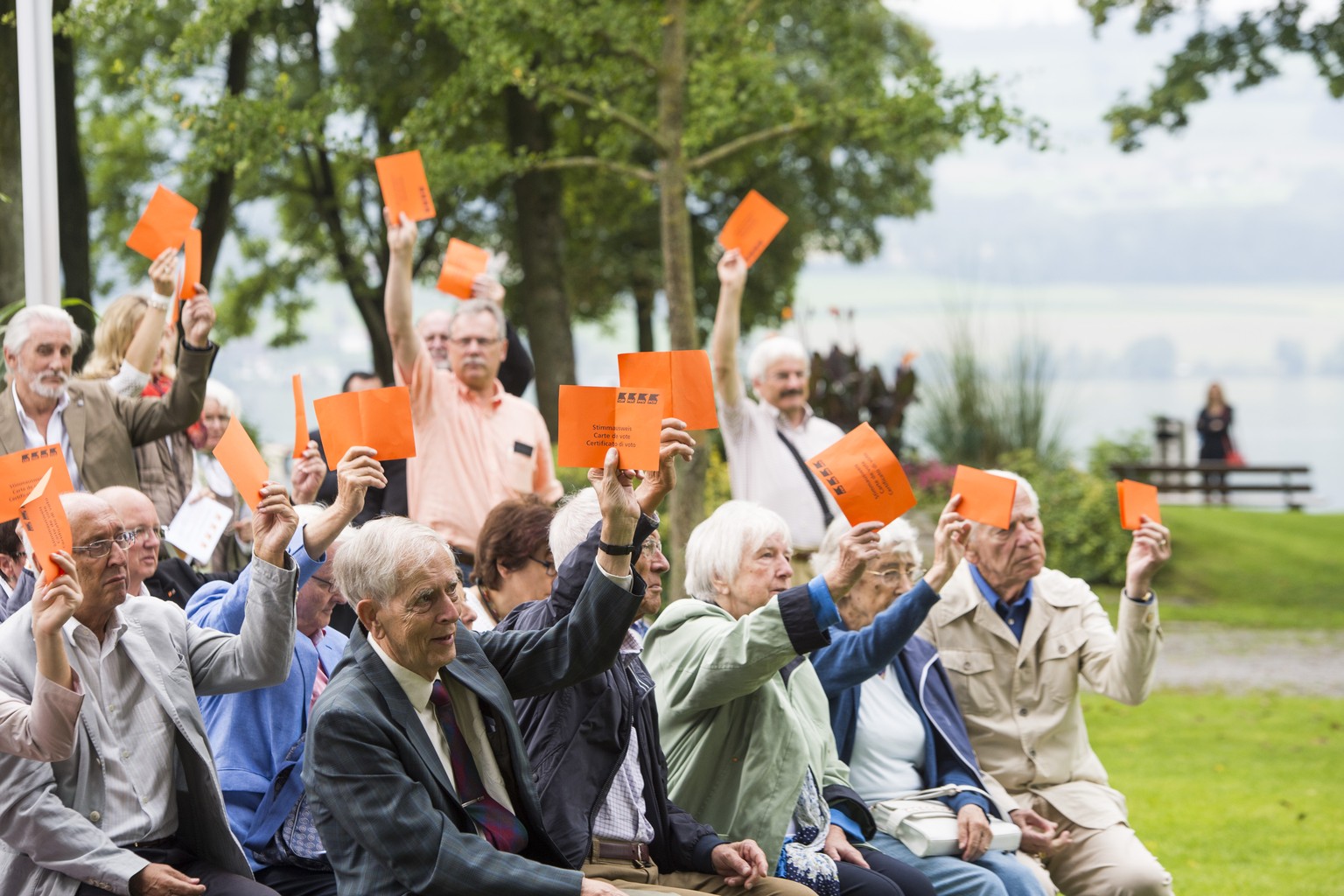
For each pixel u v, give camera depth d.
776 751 4.80
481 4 10.16
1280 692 13.52
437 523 7.03
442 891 3.51
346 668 3.68
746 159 21.27
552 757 4.21
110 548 3.96
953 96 10.54
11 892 3.85
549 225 21.80
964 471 5.03
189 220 6.24
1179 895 7.12
